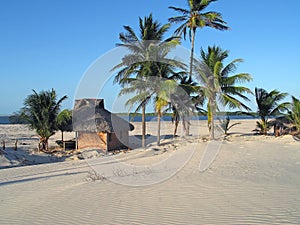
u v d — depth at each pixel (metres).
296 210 4.78
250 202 5.35
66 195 6.65
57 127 20.12
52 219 4.98
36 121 19.70
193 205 5.33
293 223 4.20
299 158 11.73
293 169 9.20
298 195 5.76
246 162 10.86
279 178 7.67
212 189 6.49
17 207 5.93
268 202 5.31
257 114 23.50
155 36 17.84
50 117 19.83
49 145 22.81
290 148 14.91
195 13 22.80
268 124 23.41
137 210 5.21
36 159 16.30
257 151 14.04
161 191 6.57
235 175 8.26
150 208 5.29
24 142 24.25
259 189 6.34
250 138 19.84
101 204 5.72
